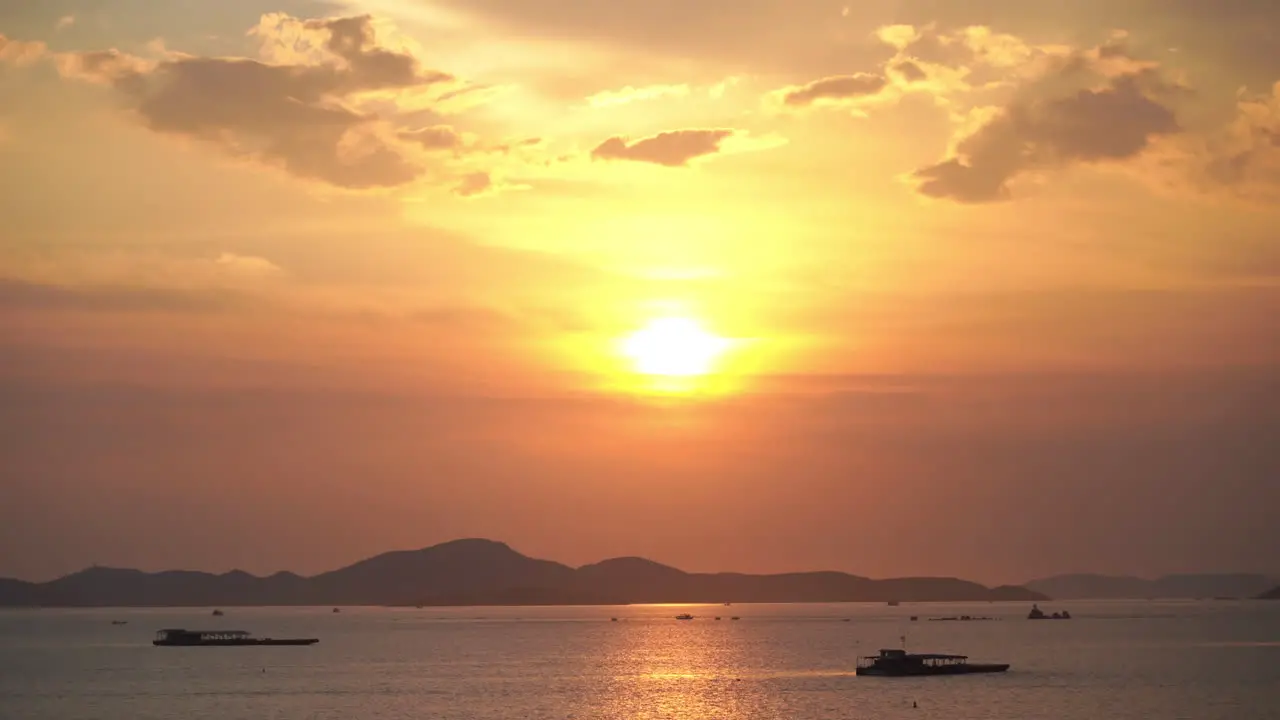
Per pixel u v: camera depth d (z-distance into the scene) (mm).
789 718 153750
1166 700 168750
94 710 170250
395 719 157250
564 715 161000
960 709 159375
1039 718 150375
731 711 163000
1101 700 168750
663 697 182125
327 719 157375
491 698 182375
